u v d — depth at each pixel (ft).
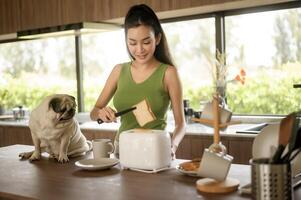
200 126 10.07
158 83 5.95
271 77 10.51
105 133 10.55
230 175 4.51
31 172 4.97
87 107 13.93
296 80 10.14
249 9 10.52
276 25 10.31
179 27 11.73
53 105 5.35
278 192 3.32
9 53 16.02
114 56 12.94
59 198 3.84
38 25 12.73
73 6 11.89
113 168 5.03
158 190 4.00
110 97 6.48
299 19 9.98
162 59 6.22
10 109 16.19
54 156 5.77
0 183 4.48
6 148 6.90
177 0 10.13
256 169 3.40
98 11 11.38
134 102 6.01
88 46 13.62
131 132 4.94
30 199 3.92
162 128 6.06
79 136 5.90
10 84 16.15
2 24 13.64
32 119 5.61
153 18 5.75
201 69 11.41
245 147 8.48
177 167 4.79
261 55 10.59
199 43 11.43
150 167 4.72
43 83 15.03
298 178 4.30
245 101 10.93
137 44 5.63
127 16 5.73
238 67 10.96
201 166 3.99
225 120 4.32
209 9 10.44
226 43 11.09
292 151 3.48
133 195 3.85
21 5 13.08
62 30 11.15
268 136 4.44
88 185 4.27
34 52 15.15
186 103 11.04
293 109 10.23
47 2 12.43
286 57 10.25
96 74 13.55
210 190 3.86
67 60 14.16
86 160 5.21
